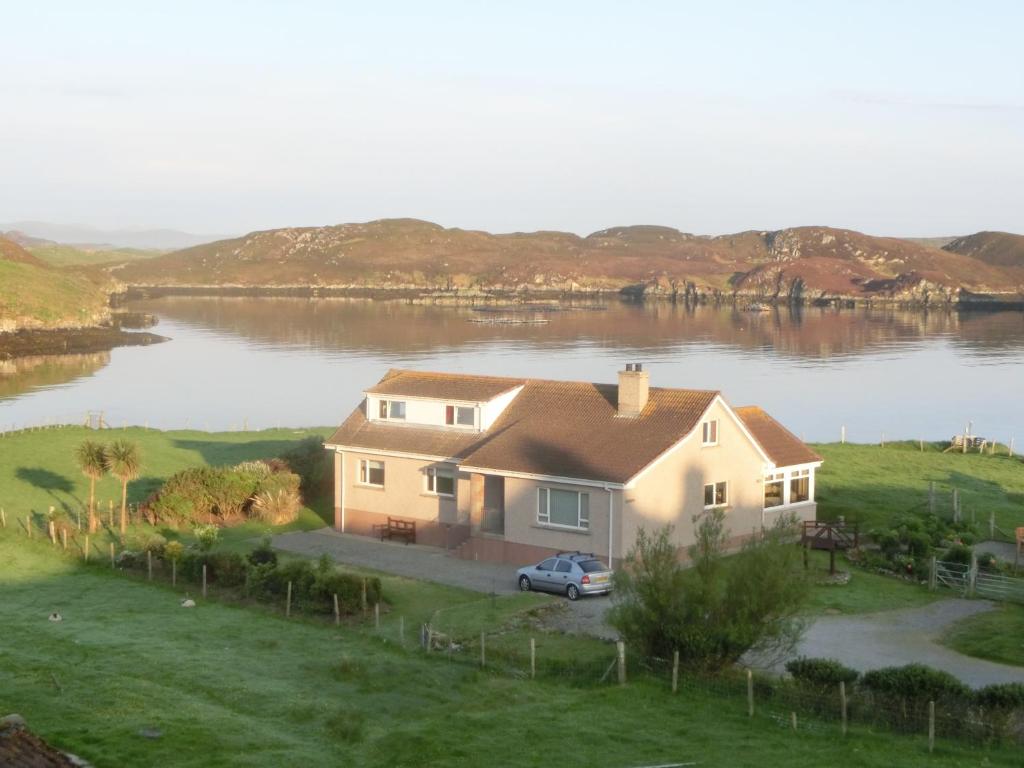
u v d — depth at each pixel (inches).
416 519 1972.2
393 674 1170.0
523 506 1774.1
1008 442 3634.4
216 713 1003.9
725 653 1127.0
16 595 1521.9
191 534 1987.0
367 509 2038.6
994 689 992.2
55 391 4763.8
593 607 1497.3
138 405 4352.9
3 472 2356.1
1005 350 7052.2
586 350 6875.0
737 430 1878.7
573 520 1726.1
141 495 2234.3
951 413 4274.1
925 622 1460.4
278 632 1357.0
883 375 5551.2
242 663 1194.6
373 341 7480.3
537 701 1097.4
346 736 976.3
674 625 1140.5
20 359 6033.5
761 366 5969.5
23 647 1216.8
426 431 2011.6
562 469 1724.9
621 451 1736.0
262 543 1756.9
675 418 1795.0
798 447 2047.2
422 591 1600.6
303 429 3280.0
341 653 1259.8
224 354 6501.0
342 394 4724.4
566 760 916.6
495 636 1347.2
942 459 2839.6
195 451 2746.1
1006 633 1387.8
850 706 1033.5
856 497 2308.1
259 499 2107.5
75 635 1286.9
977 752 944.3
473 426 1966.0
